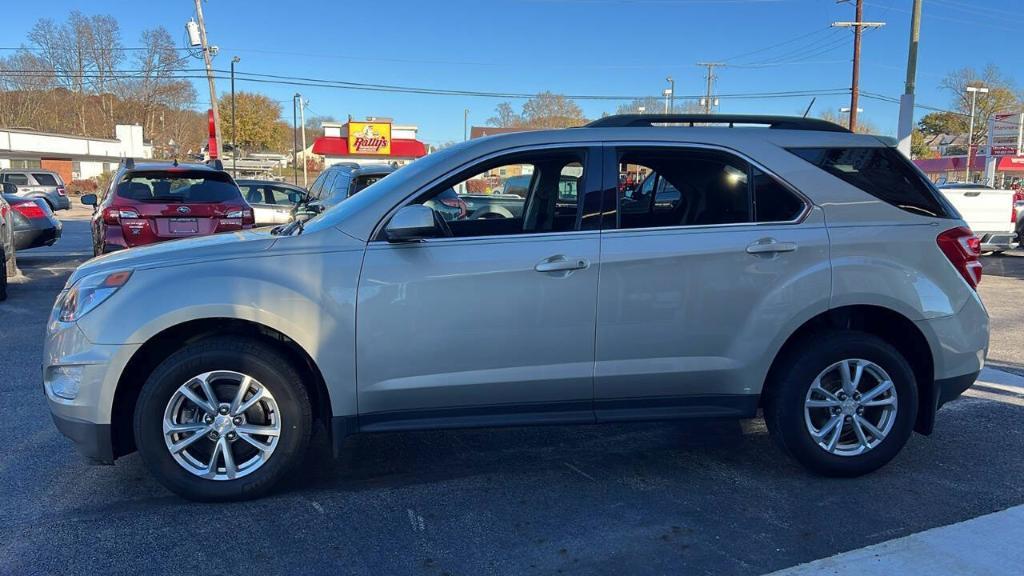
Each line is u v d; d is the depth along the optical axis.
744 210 3.84
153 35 73.75
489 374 3.66
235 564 3.08
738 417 3.88
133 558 3.12
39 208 11.98
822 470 3.92
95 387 3.44
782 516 3.53
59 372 3.53
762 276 3.76
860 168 3.94
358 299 3.54
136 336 3.43
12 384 5.64
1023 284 11.55
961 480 3.95
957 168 52.88
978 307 4.03
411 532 3.38
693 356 3.77
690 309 3.73
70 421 3.50
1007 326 8.16
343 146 59.72
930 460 4.24
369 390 3.60
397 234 3.50
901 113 14.75
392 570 3.05
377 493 3.80
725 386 3.82
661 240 3.72
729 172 3.88
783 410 3.87
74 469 4.07
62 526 3.40
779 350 3.83
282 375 3.56
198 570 3.04
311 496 3.75
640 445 4.52
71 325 3.52
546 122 71.06
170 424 3.52
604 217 3.74
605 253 3.68
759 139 3.91
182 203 8.83
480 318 3.61
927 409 4.05
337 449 3.63
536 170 4.28
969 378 4.04
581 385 3.73
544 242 3.67
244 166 45.97
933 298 3.91
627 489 3.86
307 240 3.62
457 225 4.55
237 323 3.68
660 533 3.37
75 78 73.50
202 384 3.52
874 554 3.13
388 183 3.87
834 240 3.81
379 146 59.31
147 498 3.71
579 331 3.68
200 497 3.60
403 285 3.56
